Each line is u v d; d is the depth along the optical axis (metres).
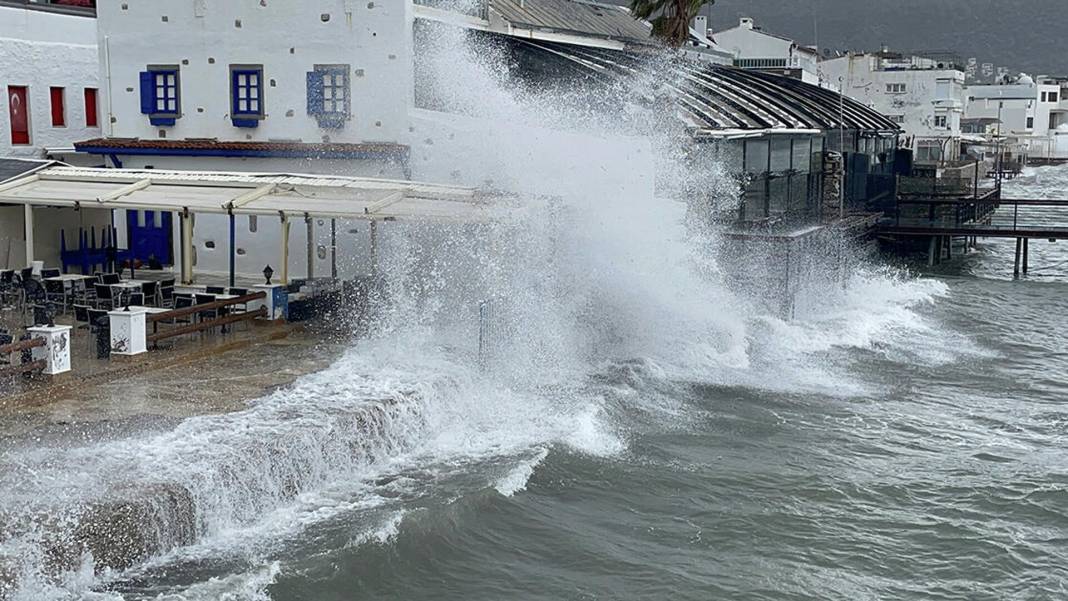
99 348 19.89
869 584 14.81
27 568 11.93
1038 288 43.44
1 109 32.22
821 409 23.27
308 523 14.85
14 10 32.62
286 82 29.11
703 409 22.64
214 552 13.76
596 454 18.97
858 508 17.47
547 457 18.31
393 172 28.39
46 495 13.32
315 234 28.41
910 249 51.97
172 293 23.94
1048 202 47.97
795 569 15.16
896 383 26.02
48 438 15.52
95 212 29.28
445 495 16.14
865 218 43.12
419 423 18.58
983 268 50.38
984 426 22.48
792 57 70.19
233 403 17.58
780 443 20.64
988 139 120.44
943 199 50.34
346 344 22.38
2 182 25.67
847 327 32.28
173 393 18.08
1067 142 144.25
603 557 15.11
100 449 15.09
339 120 28.70
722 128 29.36
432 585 13.93
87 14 35.59
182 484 13.88
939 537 16.44
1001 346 30.94
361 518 15.08
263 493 15.09
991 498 18.05
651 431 20.77
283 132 29.31
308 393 18.36
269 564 13.49
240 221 29.00
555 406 21.36
